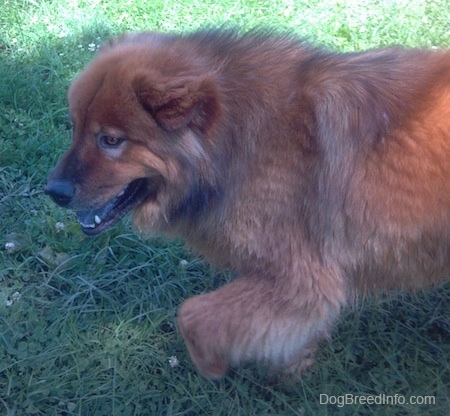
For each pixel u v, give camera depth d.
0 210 1.68
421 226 1.17
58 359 1.36
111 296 1.49
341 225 1.19
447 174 1.15
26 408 1.29
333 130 1.16
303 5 2.44
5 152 1.79
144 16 2.37
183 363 1.37
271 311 1.21
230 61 1.20
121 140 1.17
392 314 1.46
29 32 2.29
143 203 1.25
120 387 1.32
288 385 1.33
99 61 1.21
